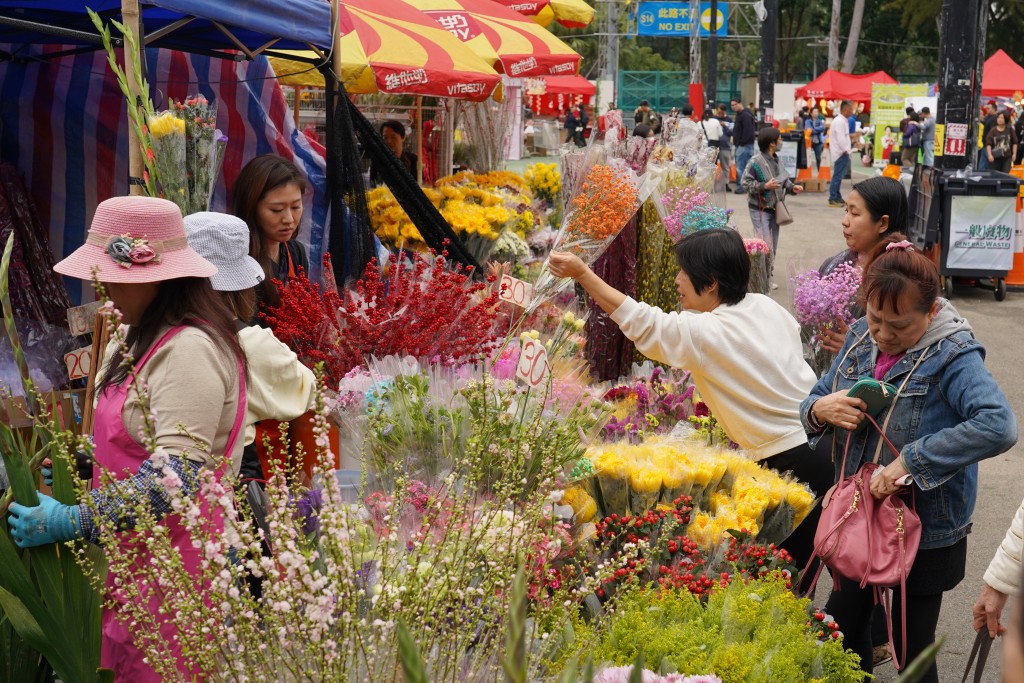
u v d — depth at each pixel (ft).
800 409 10.88
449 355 11.58
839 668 8.39
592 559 9.70
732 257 12.27
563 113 112.27
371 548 7.48
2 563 8.45
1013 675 3.63
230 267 10.65
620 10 134.62
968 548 17.10
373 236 17.39
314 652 5.81
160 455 6.81
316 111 34.04
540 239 25.76
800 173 81.61
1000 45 173.88
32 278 18.31
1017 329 32.78
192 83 19.35
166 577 6.44
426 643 6.24
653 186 17.48
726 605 8.75
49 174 20.25
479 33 28.14
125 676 8.43
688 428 13.21
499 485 8.42
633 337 12.46
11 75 20.06
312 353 11.30
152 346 7.91
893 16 195.42
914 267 9.77
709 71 102.22
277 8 14.92
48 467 10.52
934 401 9.90
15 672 9.27
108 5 16.70
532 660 6.96
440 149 32.96
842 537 10.05
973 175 36.76
